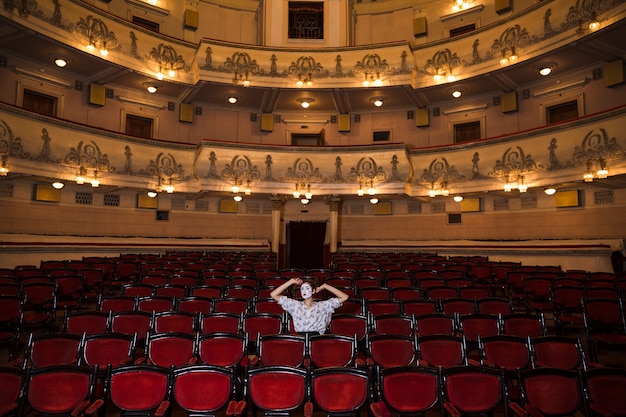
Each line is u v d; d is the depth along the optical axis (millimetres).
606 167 11727
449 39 16062
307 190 16109
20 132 12211
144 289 7426
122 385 3504
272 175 16109
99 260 11953
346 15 18531
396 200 18266
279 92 17359
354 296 7938
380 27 19094
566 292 7430
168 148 15695
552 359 4496
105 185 14344
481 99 17438
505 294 10836
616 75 13812
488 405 3521
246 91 17328
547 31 13750
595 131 12023
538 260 13602
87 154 13844
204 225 17891
